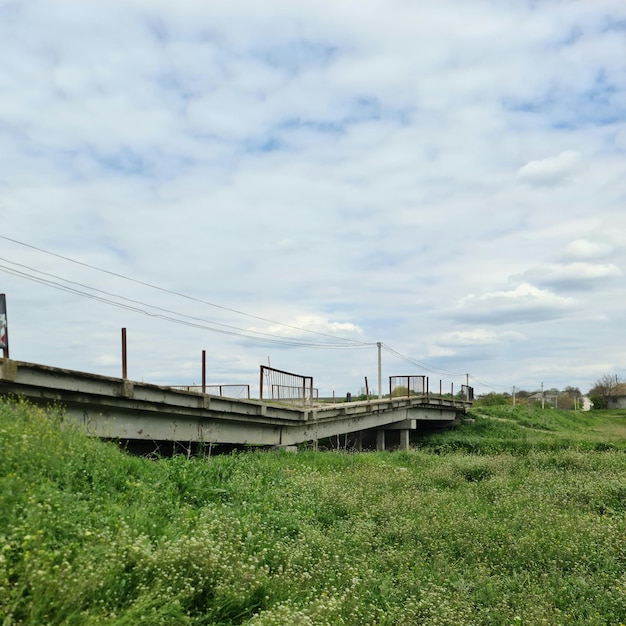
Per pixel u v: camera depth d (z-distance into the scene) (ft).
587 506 45.93
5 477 24.67
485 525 38.11
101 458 34.58
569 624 24.63
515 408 182.60
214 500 36.09
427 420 150.41
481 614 25.09
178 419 62.44
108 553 20.11
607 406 262.88
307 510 39.11
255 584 22.38
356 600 23.77
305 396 97.04
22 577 16.93
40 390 45.44
